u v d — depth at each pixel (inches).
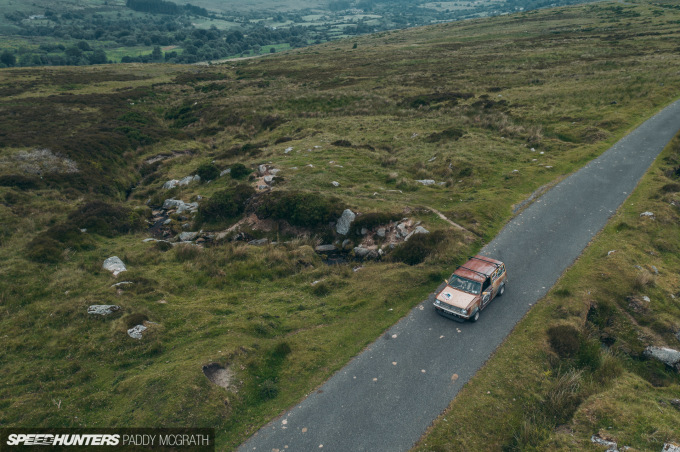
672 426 401.7
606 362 504.7
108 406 452.8
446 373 505.7
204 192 1230.3
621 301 621.0
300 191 1040.2
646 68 2032.5
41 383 484.1
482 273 616.7
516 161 1237.7
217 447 413.1
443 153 1336.1
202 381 469.7
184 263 826.8
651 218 837.8
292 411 459.2
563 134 1425.9
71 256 824.3
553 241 805.2
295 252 859.4
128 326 577.3
